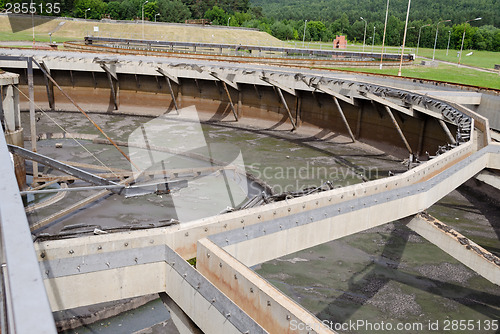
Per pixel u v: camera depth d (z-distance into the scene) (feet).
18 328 5.79
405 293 61.46
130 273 22.98
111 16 505.25
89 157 113.19
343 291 61.62
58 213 74.64
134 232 23.08
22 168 86.63
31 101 86.43
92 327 49.16
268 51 289.94
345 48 360.48
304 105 158.71
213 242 23.20
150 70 170.09
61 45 252.21
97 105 181.37
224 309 19.15
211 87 174.81
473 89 136.05
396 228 81.82
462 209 93.04
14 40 297.74
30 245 8.03
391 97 123.34
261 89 166.40
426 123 124.47
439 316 56.75
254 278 19.72
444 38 562.25
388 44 589.32
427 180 41.86
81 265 21.97
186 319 23.24
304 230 28.96
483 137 79.82
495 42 549.95
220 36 404.36
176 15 555.69
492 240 79.61
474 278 65.87
